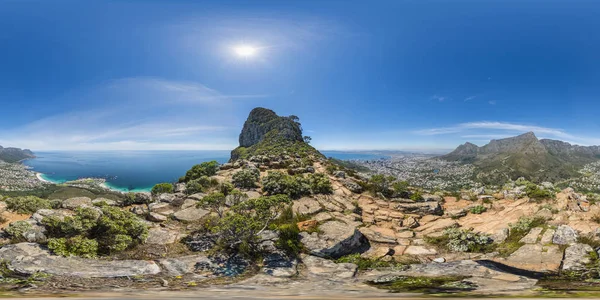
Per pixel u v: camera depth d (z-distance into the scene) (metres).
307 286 7.98
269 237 11.49
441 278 8.58
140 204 18.25
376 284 8.17
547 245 10.55
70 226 9.59
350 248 11.70
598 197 14.98
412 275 8.98
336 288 7.80
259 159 31.89
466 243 11.95
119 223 10.63
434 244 12.72
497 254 10.85
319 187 20.39
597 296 6.48
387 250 11.90
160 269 8.74
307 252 10.94
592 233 10.65
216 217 13.44
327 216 15.30
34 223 10.88
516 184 22.80
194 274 8.63
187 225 13.69
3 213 12.99
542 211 13.78
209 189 21.23
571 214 12.85
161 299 6.42
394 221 16.14
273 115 90.81
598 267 8.62
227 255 10.07
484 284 7.87
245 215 11.62
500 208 17.12
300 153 41.56
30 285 7.12
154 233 11.71
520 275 8.59
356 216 16.39
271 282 8.28
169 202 17.53
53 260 8.46
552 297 6.43
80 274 7.93
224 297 6.77
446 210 18.41
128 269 8.50
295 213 15.54
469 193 21.77
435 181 108.62
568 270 8.70
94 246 9.39
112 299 6.33
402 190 21.23
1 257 8.24
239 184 22.11
